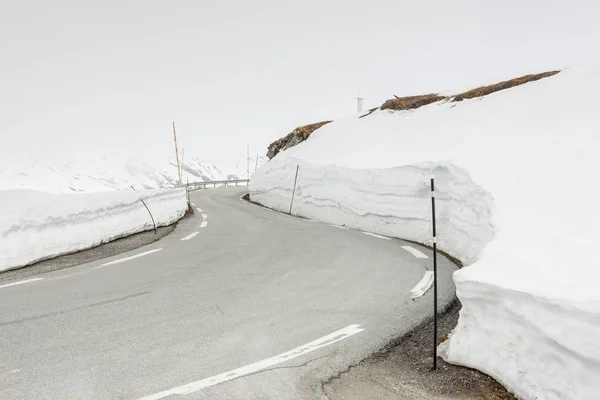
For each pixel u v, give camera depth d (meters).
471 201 7.78
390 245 9.20
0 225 6.78
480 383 3.02
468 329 3.39
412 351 3.66
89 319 4.30
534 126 12.23
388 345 3.76
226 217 15.69
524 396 2.74
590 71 14.52
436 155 13.22
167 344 3.65
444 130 16.44
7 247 6.77
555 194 5.75
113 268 6.77
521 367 2.82
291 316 4.44
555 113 12.50
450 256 7.88
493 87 18.66
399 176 11.33
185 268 6.77
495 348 3.09
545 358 2.64
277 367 3.24
